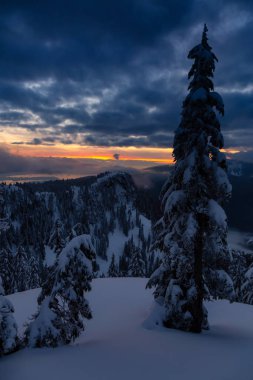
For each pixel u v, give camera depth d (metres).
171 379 9.12
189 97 14.88
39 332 13.11
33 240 163.00
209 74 14.87
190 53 14.98
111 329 17.45
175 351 11.49
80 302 14.34
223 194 14.45
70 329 13.88
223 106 14.35
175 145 15.50
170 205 14.66
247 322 20.47
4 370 10.58
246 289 30.69
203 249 15.97
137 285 34.44
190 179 13.95
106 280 37.59
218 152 14.62
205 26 14.65
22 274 67.25
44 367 10.47
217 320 21.69
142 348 11.91
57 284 13.77
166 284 17.14
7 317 12.99
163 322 16.03
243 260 42.31
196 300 15.52
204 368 9.88
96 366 10.29
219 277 15.66
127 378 9.28
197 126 14.59
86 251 14.33
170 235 15.95
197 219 15.20
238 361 10.47
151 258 112.94
